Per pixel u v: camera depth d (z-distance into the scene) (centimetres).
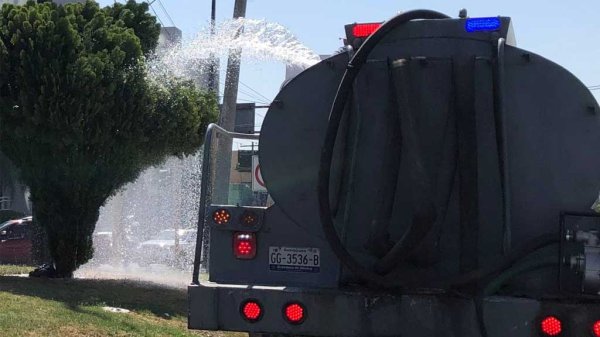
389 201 390
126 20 1195
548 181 382
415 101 394
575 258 360
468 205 381
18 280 1056
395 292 387
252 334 418
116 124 1077
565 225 369
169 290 1138
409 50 404
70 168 1077
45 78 1015
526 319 359
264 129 421
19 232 1991
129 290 1084
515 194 385
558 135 382
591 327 352
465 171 384
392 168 393
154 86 1118
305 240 423
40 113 1020
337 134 408
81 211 1114
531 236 383
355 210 404
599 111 378
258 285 421
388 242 387
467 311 370
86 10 1153
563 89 383
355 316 391
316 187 413
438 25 401
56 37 1027
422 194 371
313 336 396
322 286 414
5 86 1041
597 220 366
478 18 397
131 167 1138
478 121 391
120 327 791
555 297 367
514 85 388
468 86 391
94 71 1028
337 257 388
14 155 1094
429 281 372
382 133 402
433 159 387
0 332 681
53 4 1119
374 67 405
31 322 738
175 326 869
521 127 386
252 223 428
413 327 378
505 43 393
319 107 416
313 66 418
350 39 422
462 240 380
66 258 1124
